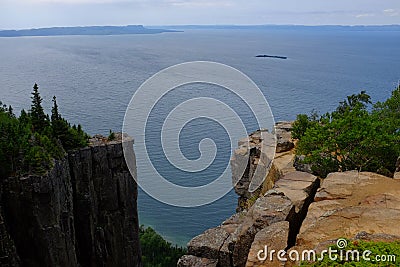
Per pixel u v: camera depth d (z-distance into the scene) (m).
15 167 46.94
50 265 47.59
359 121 27.12
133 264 62.84
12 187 45.84
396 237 13.94
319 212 18.22
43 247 47.31
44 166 48.06
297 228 18.78
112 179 59.66
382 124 27.27
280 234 16.08
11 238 46.28
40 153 48.53
